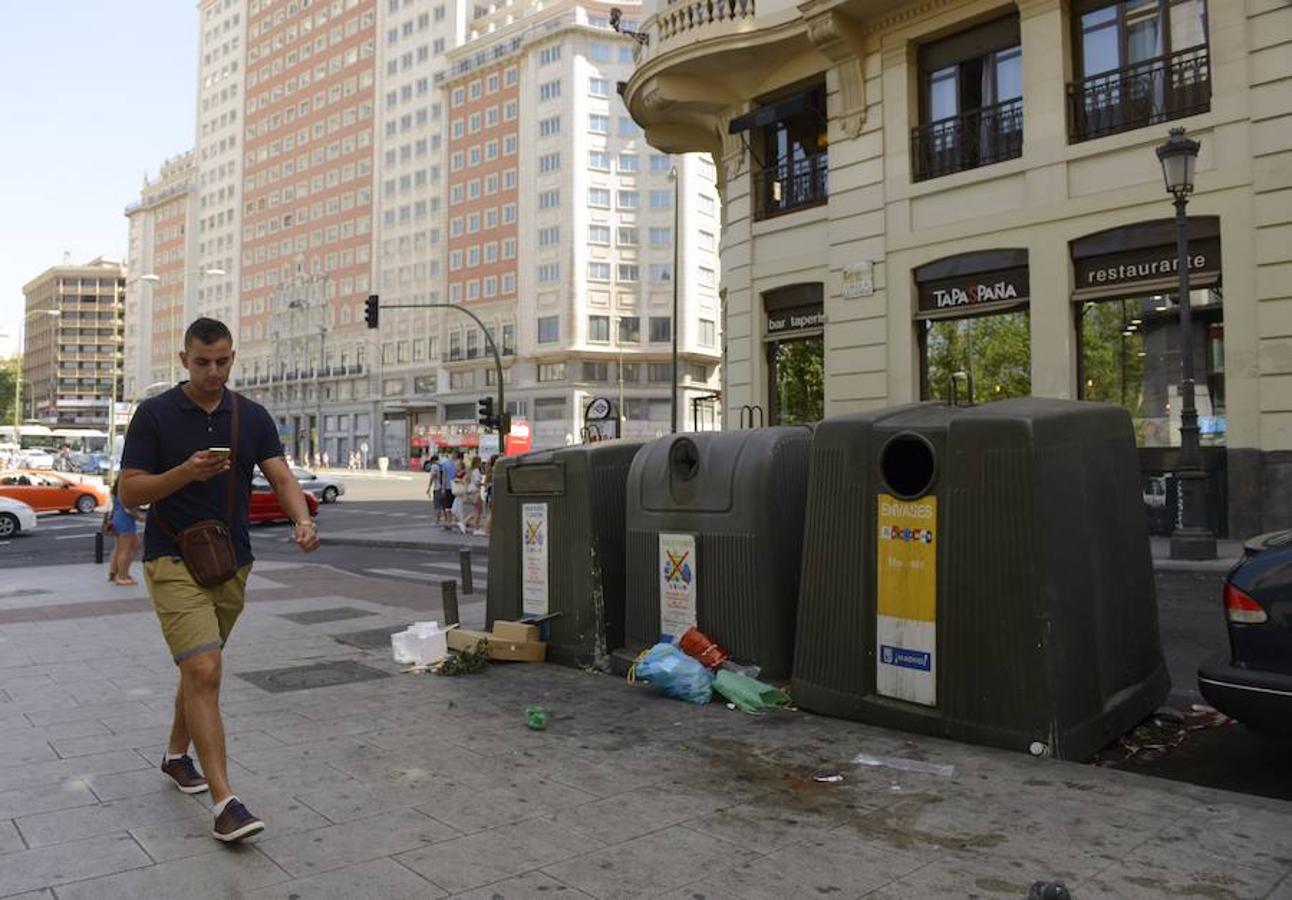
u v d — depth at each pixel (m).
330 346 90.06
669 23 17.59
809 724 4.77
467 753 4.39
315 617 8.64
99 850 3.28
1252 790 4.05
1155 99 12.95
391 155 84.19
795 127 17.84
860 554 4.79
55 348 161.62
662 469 5.94
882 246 15.77
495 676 6.05
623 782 3.96
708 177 74.75
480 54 76.56
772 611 5.34
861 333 16.03
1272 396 11.80
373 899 2.90
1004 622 4.26
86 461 57.38
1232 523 12.21
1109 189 13.23
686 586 5.72
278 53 97.12
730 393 19.09
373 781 4.00
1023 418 4.27
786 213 17.69
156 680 6.01
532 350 72.69
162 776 4.09
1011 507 4.25
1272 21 11.80
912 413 4.89
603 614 6.26
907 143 15.42
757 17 16.55
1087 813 3.52
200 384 3.59
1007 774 3.94
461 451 22.44
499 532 7.02
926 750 4.28
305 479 34.00
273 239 97.62
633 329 72.50
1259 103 11.91
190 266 111.25
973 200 14.72
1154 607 5.05
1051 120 13.75
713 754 4.32
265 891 2.96
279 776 4.07
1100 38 13.63
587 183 71.44
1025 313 14.44
